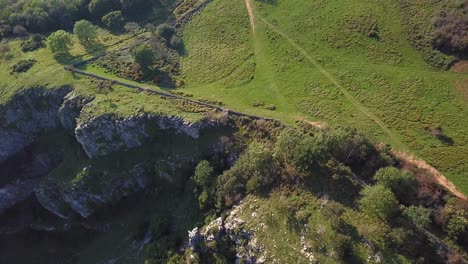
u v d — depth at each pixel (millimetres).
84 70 116875
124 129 101875
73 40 129875
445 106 92312
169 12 133125
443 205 73688
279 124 94500
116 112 102812
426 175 78750
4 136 116438
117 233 103625
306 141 81062
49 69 118688
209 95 105938
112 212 106688
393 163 80625
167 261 87938
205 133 98312
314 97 99938
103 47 124938
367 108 95125
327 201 76812
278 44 114812
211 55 117562
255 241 77438
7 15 142625
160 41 123375
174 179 100312
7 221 115188
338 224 73188
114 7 138500
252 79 108250
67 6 139250
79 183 104062
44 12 139750
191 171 98500
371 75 101562
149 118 101375
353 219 73562
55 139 114562
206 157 97312
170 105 103938
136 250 97000
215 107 101562
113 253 100188
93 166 104625
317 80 103500
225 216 85312
